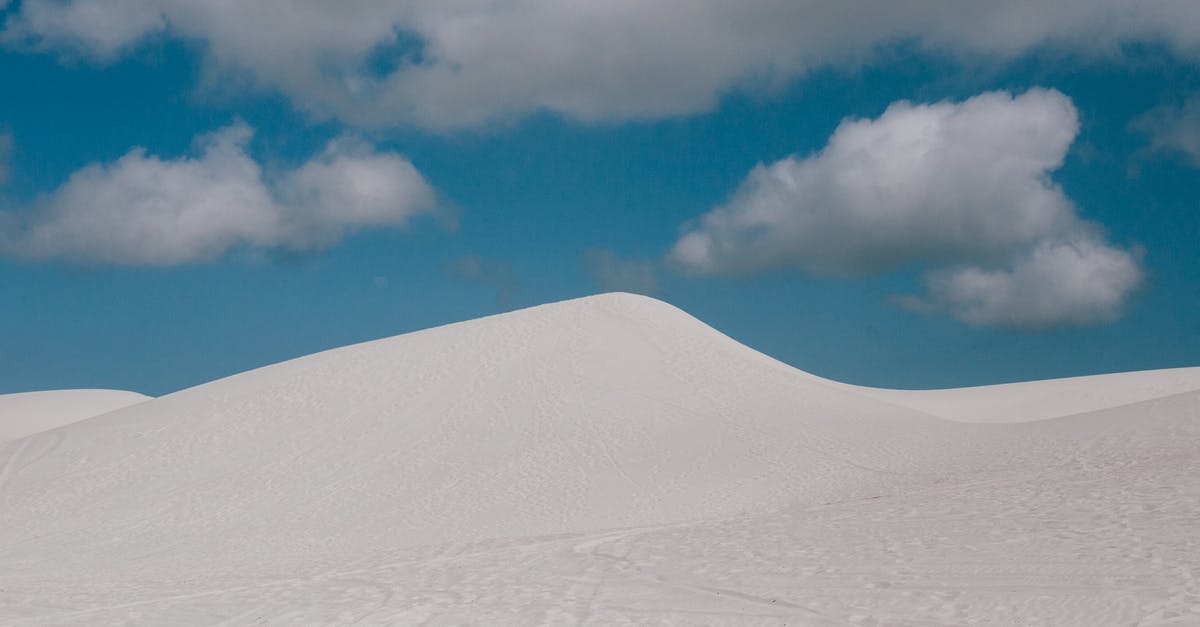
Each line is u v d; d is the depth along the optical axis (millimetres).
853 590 10797
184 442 30938
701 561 13156
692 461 25750
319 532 21828
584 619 10398
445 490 24828
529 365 35062
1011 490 15750
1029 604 9547
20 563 19797
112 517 24531
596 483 24422
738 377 34250
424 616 10898
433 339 39188
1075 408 44156
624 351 36281
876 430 28000
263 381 36875
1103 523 12383
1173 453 17516
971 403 47281
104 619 11516
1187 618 8508
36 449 32562
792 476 23625
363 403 32938
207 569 17141
